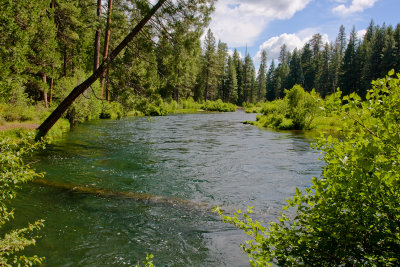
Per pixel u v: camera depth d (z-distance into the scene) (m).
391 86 2.46
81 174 9.13
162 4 11.48
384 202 2.18
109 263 4.43
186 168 10.45
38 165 10.01
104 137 17.67
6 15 9.70
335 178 2.35
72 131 19.66
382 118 2.31
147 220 5.98
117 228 5.59
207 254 4.77
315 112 22.92
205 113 51.00
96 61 25.97
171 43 12.23
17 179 3.06
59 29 24.02
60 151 12.66
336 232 2.26
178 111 52.38
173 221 5.97
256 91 101.44
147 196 7.36
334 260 2.28
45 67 18.95
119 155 12.41
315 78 77.75
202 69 71.25
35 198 6.86
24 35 10.72
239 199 7.27
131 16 12.13
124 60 12.34
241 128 24.83
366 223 2.25
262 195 7.59
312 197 2.44
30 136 3.39
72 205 6.59
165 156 12.52
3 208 3.09
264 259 2.43
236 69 93.50
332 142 2.64
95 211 6.33
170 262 4.52
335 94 2.58
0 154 3.01
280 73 100.19
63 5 22.25
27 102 20.00
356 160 2.17
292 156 12.82
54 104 22.80
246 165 11.04
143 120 31.50
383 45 55.47
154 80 12.83
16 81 11.31
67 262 4.41
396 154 2.09
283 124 24.25
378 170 2.24
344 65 63.34
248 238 5.30
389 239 2.12
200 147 15.00
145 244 5.04
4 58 10.17
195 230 5.60
